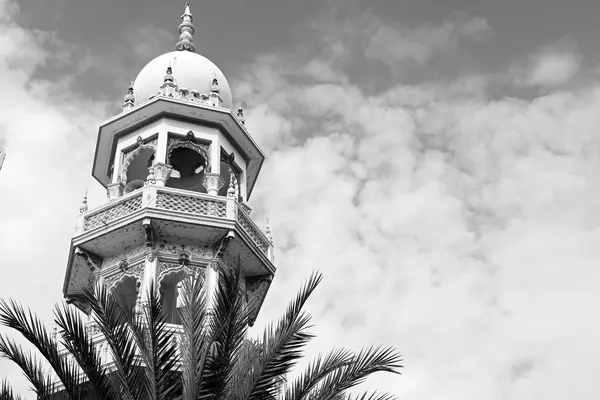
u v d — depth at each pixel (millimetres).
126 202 27234
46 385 18766
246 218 28312
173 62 31859
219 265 26688
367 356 18031
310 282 18500
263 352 17797
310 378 17719
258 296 28844
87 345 18219
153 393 17203
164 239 26750
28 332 18109
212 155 29172
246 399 17203
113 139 30250
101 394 17719
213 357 17500
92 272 27359
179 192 27078
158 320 18094
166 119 29406
